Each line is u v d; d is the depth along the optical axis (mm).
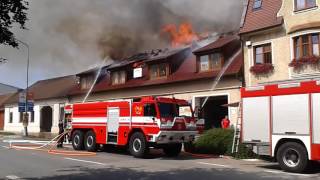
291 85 14258
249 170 14375
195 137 20016
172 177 12664
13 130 51531
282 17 23766
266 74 24422
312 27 22359
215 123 28172
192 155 20547
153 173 13547
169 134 18594
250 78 25219
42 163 16453
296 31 23000
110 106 20922
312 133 13531
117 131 20266
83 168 14914
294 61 22875
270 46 24516
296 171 13797
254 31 24922
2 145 26719
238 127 20734
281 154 14242
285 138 14242
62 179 12375
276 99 14648
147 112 18859
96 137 21625
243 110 15656
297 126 13953
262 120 15008
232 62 27219
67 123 24219
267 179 12258
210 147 20547
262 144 14930
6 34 9016
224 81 26938
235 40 28219
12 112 52156
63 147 25031
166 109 18891
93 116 21984
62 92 43656
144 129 18859
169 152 20156
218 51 27641
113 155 20047
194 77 28609
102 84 38062
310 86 13734
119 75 35875
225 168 14938
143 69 33781
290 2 23516
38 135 41250
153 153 21359
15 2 8781
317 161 14531
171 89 30547
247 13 25906
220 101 28516
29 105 41781
